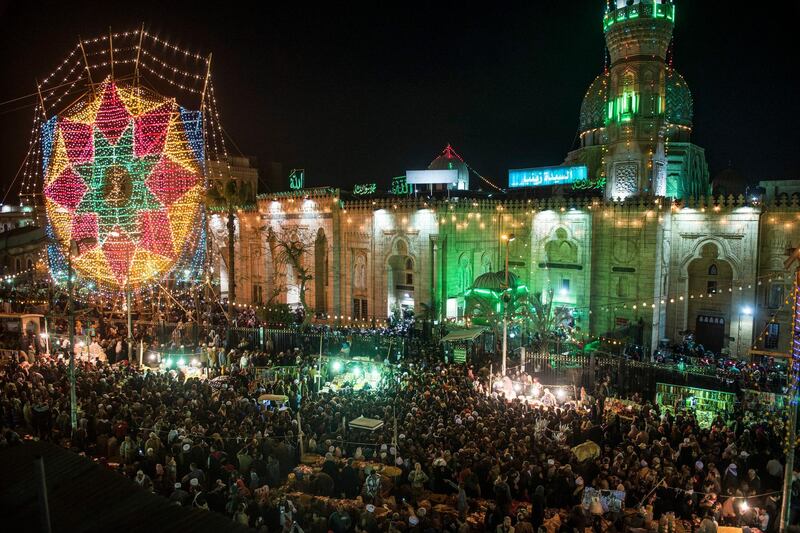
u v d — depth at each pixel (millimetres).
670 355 39094
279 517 15820
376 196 58031
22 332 39656
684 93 53219
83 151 46844
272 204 62312
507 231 52750
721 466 19953
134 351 37812
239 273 66062
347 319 56344
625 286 45438
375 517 15781
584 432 23281
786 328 39875
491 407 25094
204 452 19812
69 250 24328
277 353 39906
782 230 40156
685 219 44062
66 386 27438
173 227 47438
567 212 48500
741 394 29906
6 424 24188
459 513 17391
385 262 53344
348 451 22219
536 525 16656
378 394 27703
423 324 44219
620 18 46812
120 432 22156
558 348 36531
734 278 41906
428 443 21359
